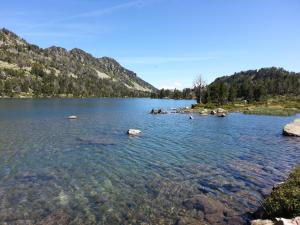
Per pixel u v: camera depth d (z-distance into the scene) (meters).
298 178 17.08
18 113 87.88
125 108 129.00
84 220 15.71
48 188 20.73
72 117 73.62
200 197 18.56
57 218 15.93
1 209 17.06
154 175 24.02
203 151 33.97
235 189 20.41
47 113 89.81
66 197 19.03
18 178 23.00
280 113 90.12
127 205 17.72
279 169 25.81
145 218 15.92
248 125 61.53
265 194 19.30
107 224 15.27
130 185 21.47
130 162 28.42
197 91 155.38
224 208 16.98
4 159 29.11
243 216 15.90
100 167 26.47
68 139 41.03
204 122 67.56
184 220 15.53
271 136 46.12
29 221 15.55
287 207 13.78
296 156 31.39
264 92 157.75
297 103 139.50
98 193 19.80
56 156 30.61
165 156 31.20
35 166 26.59
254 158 30.38
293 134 45.97
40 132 47.75
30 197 18.97
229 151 34.00
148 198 18.86
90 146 36.12
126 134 46.62
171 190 20.33
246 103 146.25
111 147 35.78
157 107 139.12
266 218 14.48
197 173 24.56
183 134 47.78
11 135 44.34
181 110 107.44
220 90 135.12
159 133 48.62
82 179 22.86
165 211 16.80
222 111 96.50
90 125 58.62
